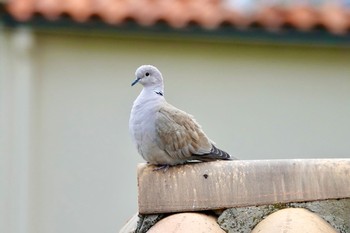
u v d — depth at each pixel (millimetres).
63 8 13031
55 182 13625
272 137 13750
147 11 13172
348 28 13211
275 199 5281
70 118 13648
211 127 13711
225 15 13102
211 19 13078
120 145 13633
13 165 13539
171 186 5383
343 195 5273
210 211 5352
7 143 13562
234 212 5277
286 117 13750
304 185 5301
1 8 13000
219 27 13094
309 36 13250
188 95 13664
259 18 13070
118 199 13633
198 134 6766
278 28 13117
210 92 13680
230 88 13688
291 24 13125
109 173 13648
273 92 13727
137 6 13289
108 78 13633
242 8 13297
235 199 5297
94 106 13633
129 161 13648
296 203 5281
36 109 13609
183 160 6715
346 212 5254
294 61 13711
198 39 13492
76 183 13633
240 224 5254
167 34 13219
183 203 5332
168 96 13648
